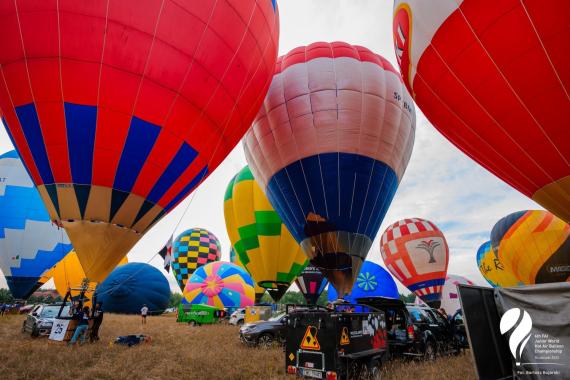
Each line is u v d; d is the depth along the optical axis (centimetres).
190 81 811
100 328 1511
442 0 809
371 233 1260
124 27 726
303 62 1368
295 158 1282
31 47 708
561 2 673
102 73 726
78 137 739
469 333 485
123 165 777
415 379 682
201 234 3653
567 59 691
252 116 1055
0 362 757
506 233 2133
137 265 3197
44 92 719
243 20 877
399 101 1355
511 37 729
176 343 1115
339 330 624
